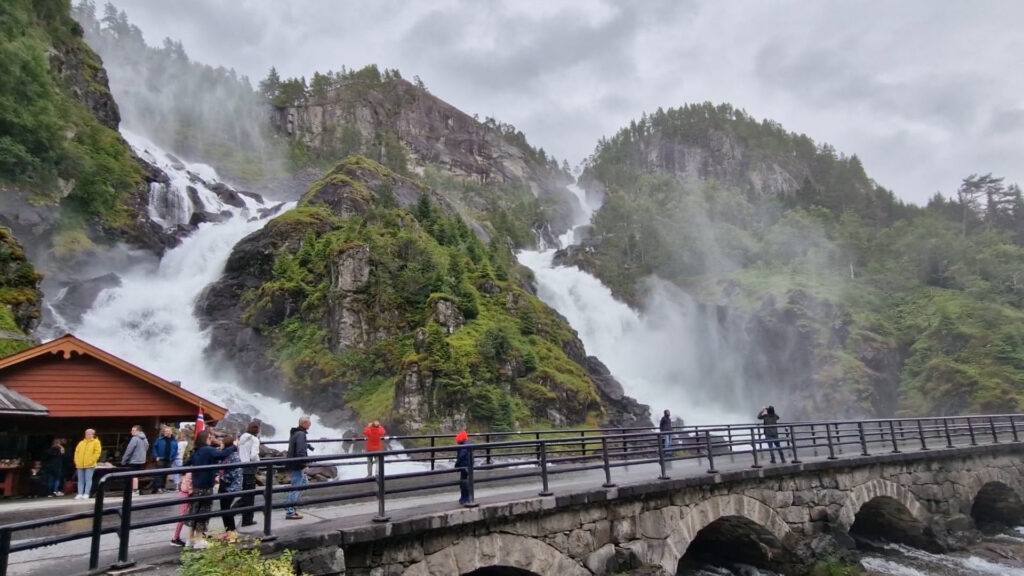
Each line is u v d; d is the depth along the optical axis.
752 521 18.06
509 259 76.62
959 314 70.44
